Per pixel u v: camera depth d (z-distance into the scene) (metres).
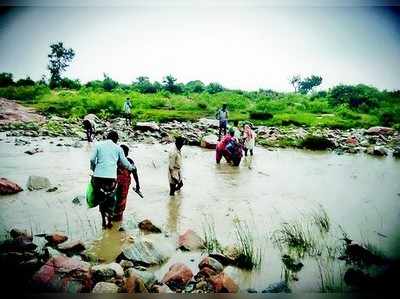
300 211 7.33
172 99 31.08
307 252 5.45
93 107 24.73
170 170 7.96
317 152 15.74
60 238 5.39
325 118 26.89
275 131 20.00
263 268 4.95
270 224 6.52
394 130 21.73
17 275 4.41
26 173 9.56
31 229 5.85
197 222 6.50
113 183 6.00
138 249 5.00
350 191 9.11
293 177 10.52
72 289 4.13
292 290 4.44
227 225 6.41
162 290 4.20
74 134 17.03
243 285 4.52
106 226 6.03
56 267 4.32
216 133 18.80
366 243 5.82
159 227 6.00
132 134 17.33
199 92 42.78
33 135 16.16
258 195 8.41
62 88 34.22
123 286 4.20
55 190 7.98
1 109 21.25
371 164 13.20
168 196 8.00
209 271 4.59
